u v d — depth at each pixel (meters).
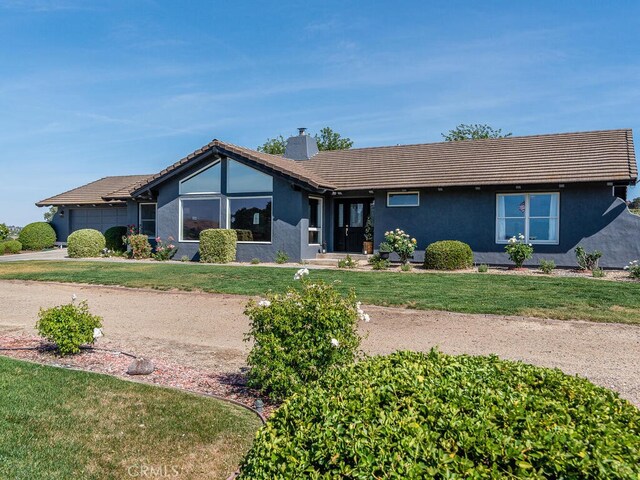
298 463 2.16
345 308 5.15
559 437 1.99
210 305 10.80
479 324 8.52
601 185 15.61
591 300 9.97
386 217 18.64
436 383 2.61
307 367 4.87
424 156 20.39
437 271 15.51
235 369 6.30
